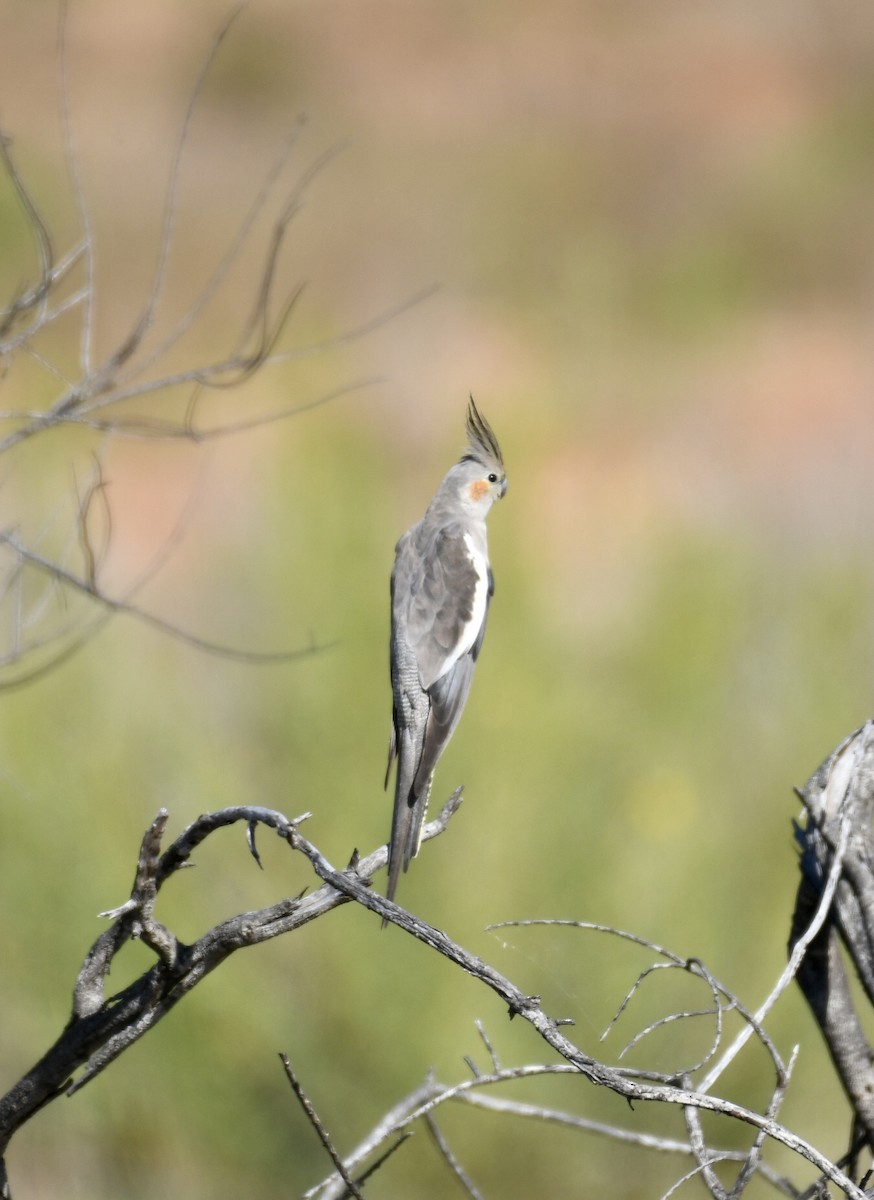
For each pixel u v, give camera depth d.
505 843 11.98
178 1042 11.70
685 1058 11.80
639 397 32.09
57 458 12.41
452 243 39.62
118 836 12.05
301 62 52.38
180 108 47.59
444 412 26.23
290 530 13.73
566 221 42.84
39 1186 11.50
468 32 55.69
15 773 11.88
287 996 12.02
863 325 38.09
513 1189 11.76
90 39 51.09
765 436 30.50
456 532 8.62
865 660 14.61
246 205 40.41
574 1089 11.76
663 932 11.95
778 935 12.24
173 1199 11.67
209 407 20.64
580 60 53.75
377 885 11.93
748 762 13.53
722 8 57.25
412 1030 11.74
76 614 12.39
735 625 14.65
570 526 21.64
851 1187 4.31
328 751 12.59
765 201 42.72
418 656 8.16
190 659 13.35
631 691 13.91
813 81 51.22
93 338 27.39
